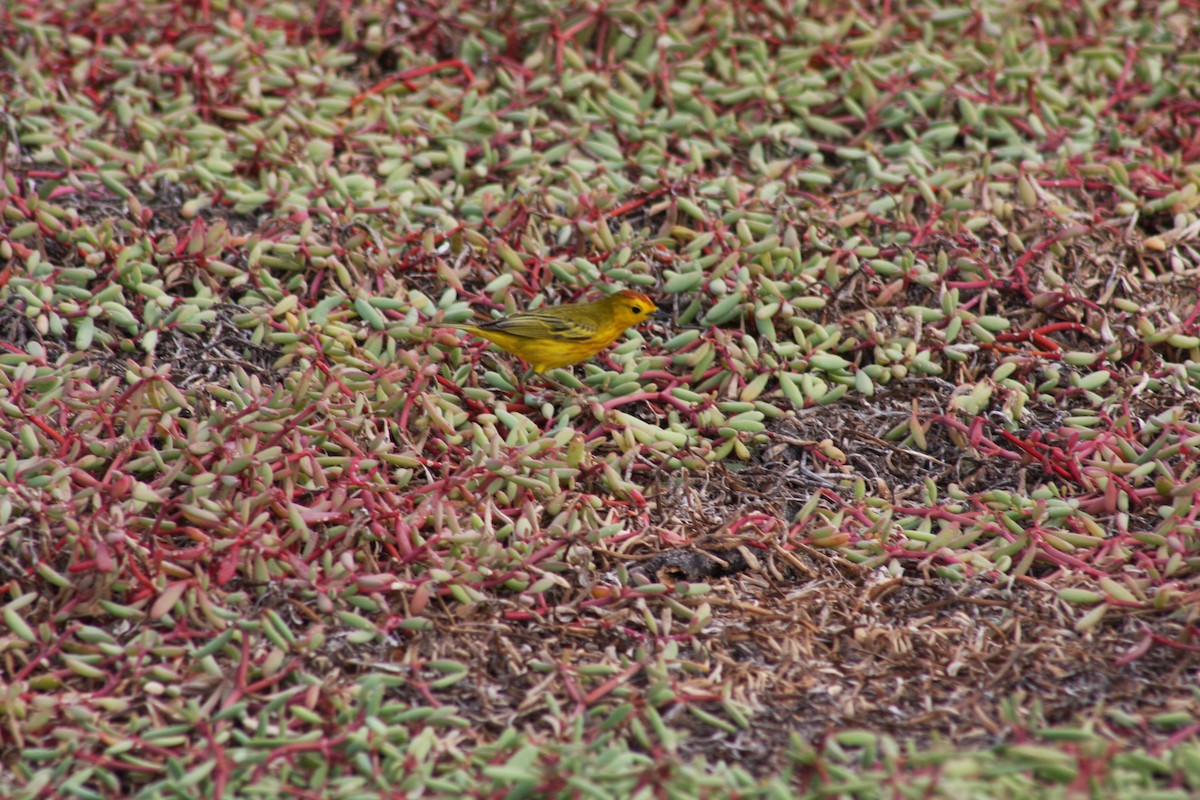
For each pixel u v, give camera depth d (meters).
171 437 9.57
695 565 9.31
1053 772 7.10
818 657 8.52
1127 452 10.04
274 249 11.74
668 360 10.94
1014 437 10.30
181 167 12.93
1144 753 7.27
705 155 13.25
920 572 9.29
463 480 9.45
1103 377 10.85
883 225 12.27
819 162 13.24
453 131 13.46
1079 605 8.81
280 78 14.09
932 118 13.86
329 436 9.71
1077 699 7.98
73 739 7.62
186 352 10.95
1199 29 14.98
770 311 11.12
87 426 9.60
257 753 7.47
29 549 8.66
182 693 7.98
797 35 14.71
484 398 10.48
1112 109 14.18
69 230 11.85
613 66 14.19
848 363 11.02
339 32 15.27
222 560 8.71
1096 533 9.40
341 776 7.45
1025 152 13.09
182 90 14.09
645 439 10.21
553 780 7.15
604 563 9.23
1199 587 8.79
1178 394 10.73
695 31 14.66
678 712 7.94
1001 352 11.22
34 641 8.21
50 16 14.82
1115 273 11.82
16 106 13.29
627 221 12.53
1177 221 12.27
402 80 14.38
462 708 8.03
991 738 7.64
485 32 14.75
